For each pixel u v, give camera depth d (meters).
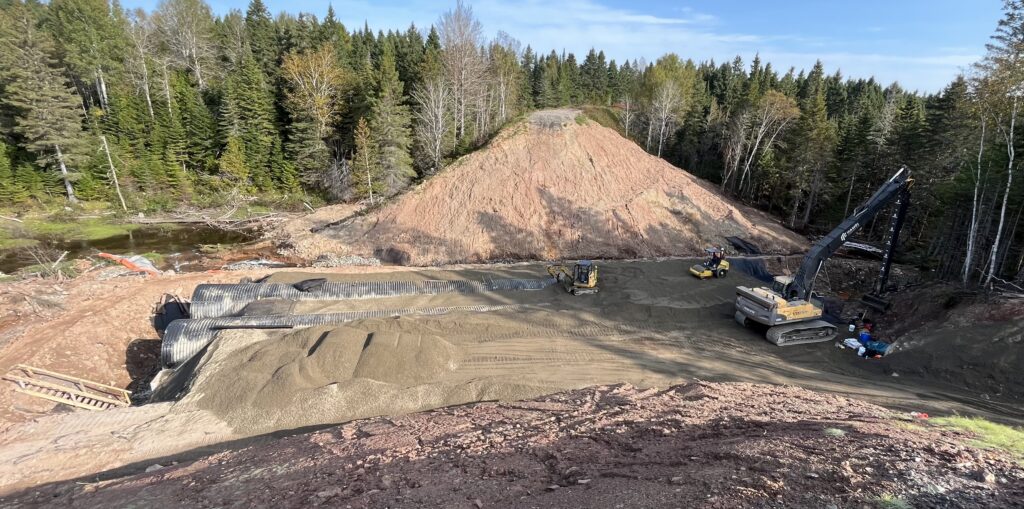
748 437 8.48
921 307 20.12
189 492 8.22
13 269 27.02
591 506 6.06
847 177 41.38
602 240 31.62
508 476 7.62
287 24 59.47
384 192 40.72
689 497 5.90
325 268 26.12
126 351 18.36
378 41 69.81
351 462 8.88
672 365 16.47
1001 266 24.41
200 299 20.09
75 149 39.25
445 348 16.27
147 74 48.41
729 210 35.66
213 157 46.25
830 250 19.33
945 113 32.53
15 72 36.31
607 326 19.62
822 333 19.30
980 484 5.74
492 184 33.66
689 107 55.88
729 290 23.97
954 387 15.38
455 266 27.88
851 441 7.55
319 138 44.78
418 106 46.97
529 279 24.06
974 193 23.47
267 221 39.00
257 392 13.56
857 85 83.62
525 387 14.30
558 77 75.12
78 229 35.31
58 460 11.01
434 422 11.40
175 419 12.84
